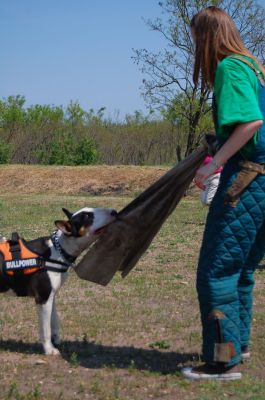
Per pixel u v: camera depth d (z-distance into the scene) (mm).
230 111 4457
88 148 34938
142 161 36781
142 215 5254
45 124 39812
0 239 5949
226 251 4688
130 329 6496
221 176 4777
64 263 5594
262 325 6633
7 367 5207
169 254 11391
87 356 5559
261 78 4688
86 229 5508
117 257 5344
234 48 4703
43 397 4488
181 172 5168
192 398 4469
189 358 5492
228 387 4672
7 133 39281
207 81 4883
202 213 18844
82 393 4586
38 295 5586
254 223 4680
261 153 4621
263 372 5109
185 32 25297
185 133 31219
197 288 4840
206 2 25125
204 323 4828
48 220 16859
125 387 4715
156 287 8664
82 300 7883
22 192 28391
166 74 25875
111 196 26703
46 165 33000
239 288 5195
